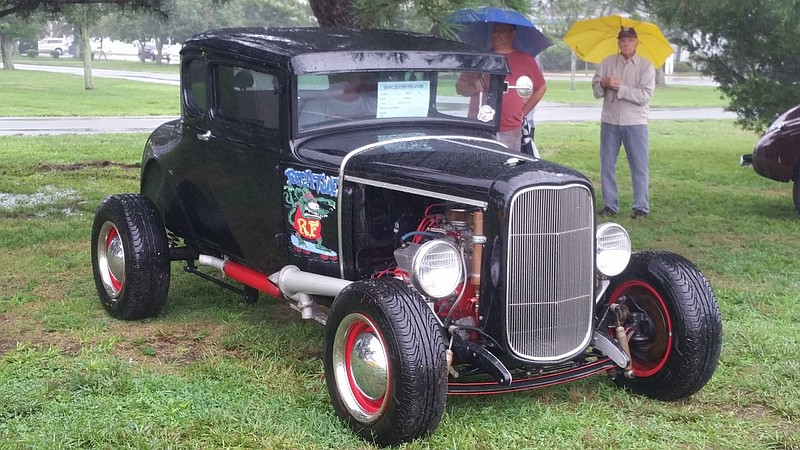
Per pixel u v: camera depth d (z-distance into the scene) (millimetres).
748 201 11016
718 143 19266
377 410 3967
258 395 4527
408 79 4988
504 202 3904
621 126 9617
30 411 4273
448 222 4336
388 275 4570
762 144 10008
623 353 4348
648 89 9531
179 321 5852
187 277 6945
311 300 4793
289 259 4926
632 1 11273
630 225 9312
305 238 4762
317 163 4621
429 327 3826
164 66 65438
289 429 4082
